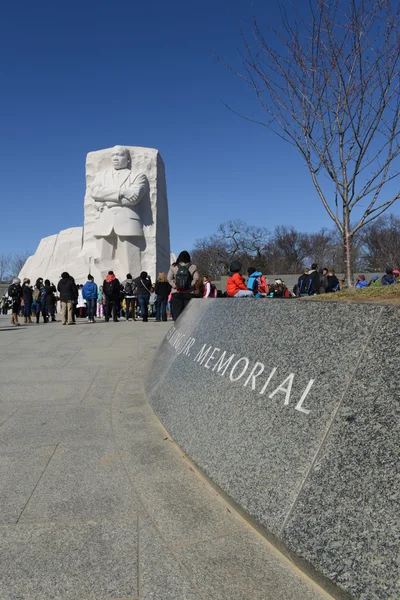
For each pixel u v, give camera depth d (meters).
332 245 66.88
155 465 3.64
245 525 2.73
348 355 2.62
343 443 2.33
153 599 2.12
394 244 51.19
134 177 25.67
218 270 61.12
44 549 2.53
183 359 4.92
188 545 2.54
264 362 3.32
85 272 26.23
